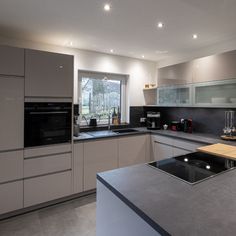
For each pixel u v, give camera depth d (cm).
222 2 184
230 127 294
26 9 200
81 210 252
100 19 222
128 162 334
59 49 318
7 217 235
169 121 408
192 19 221
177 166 150
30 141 243
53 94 256
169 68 356
